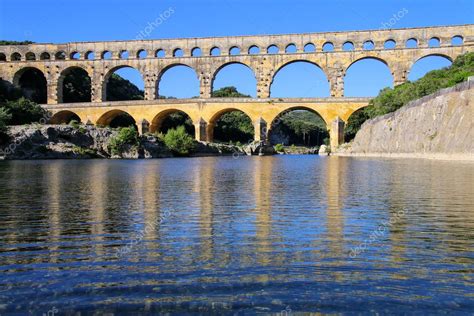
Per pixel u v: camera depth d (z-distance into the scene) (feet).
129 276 24.94
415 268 26.17
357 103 318.45
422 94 225.56
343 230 36.55
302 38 343.87
